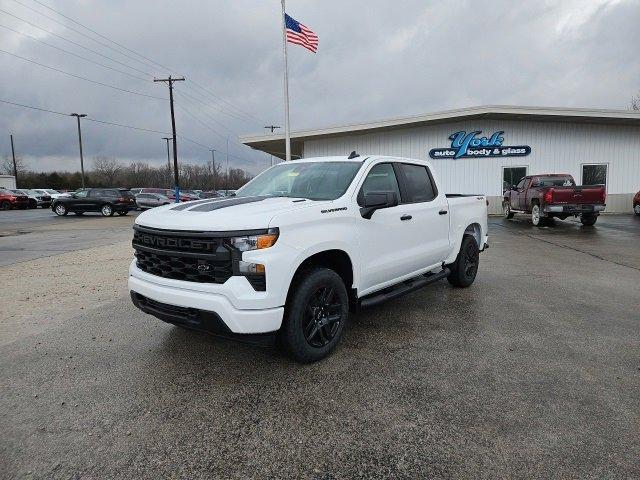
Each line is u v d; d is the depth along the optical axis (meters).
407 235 4.70
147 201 31.45
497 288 6.27
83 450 2.51
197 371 3.54
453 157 20.81
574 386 3.22
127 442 2.59
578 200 14.45
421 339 4.21
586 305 5.36
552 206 14.51
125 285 6.65
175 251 3.35
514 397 3.07
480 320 4.78
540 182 16.02
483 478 2.25
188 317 3.32
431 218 5.16
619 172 20.05
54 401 3.08
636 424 2.72
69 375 3.49
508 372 3.47
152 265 3.62
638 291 6.05
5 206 35.59
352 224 3.92
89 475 2.29
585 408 2.91
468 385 3.25
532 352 3.87
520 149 20.30
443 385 3.26
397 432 2.66
